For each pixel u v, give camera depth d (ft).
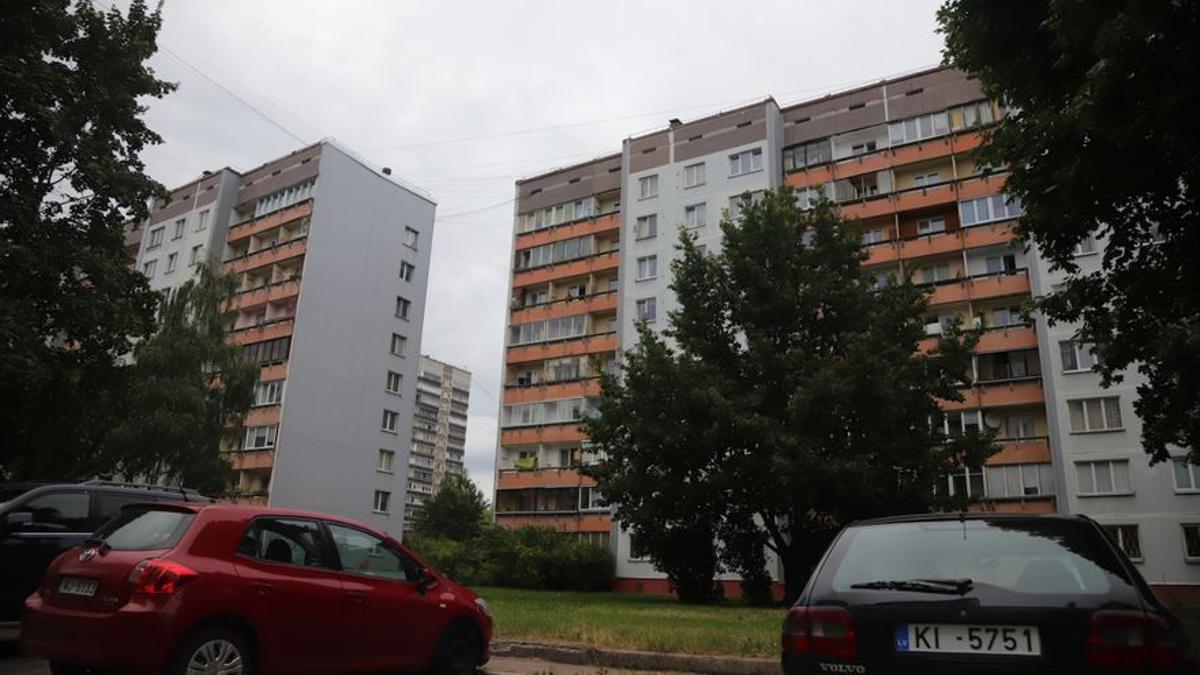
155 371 112.57
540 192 184.34
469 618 27.61
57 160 60.75
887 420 75.92
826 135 148.15
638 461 84.33
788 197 92.27
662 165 161.48
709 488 79.41
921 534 14.39
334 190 165.89
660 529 87.81
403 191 178.91
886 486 76.69
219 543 22.08
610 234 172.14
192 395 110.52
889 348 78.33
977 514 14.66
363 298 166.40
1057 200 36.11
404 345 172.86
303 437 150.30
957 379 83.97
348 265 165.07
